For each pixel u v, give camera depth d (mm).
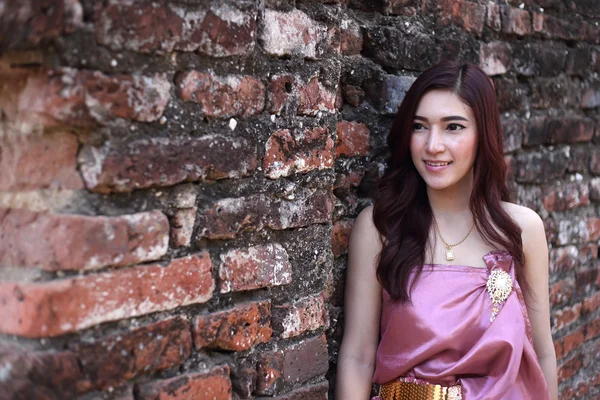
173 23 1130
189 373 1224
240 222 1293
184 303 1198
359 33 1794
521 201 2381
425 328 1611
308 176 1445
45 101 1011
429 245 1728
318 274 1498
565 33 2555
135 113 1095
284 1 1359
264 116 1330
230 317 1286
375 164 1859
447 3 2031
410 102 1709
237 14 1242
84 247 1041
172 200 1176
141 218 1119
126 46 1073
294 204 1413
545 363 1924
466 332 1614
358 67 1786
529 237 1850
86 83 1022
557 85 2549
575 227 2689
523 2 2326
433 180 1681
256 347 1359
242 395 1329
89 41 1027
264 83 1320
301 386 1457
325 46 1468
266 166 1339
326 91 1483
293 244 1428
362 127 1807
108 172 1063
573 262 2693
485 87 1691
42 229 1055
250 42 1275
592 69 2756
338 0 1515
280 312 1399
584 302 2764
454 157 1669
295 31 1381
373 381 1735
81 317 1047
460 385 1611
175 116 1162
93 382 1069
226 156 1248
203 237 1231
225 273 1277
